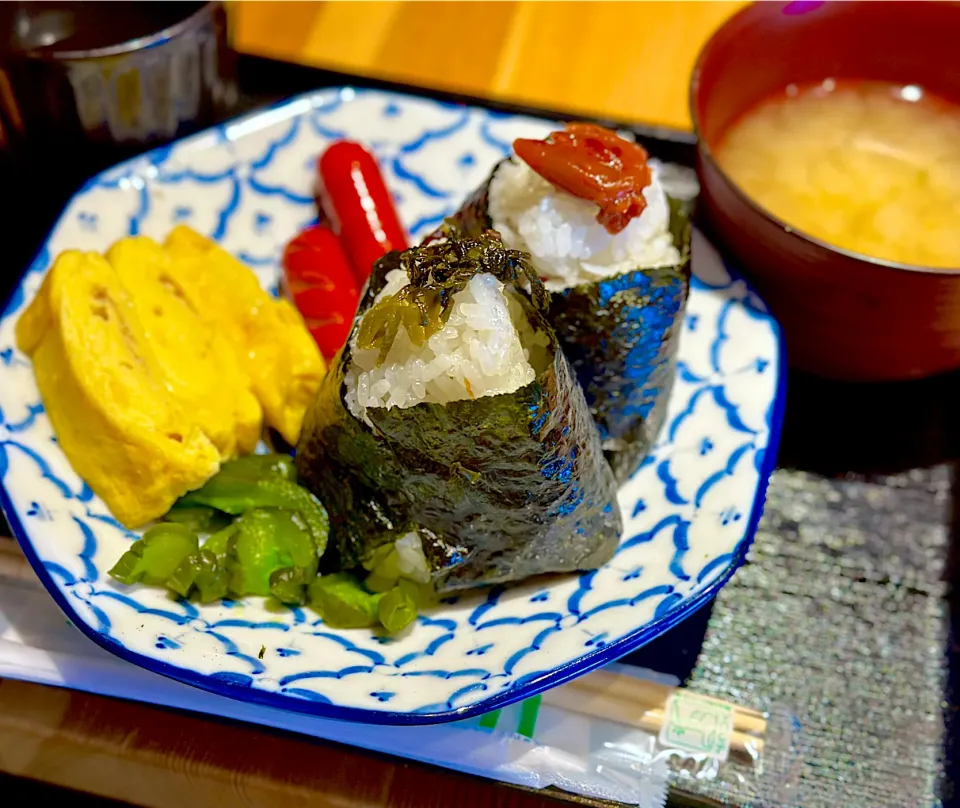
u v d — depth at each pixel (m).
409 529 0.24
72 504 0.24
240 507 0.25
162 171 0.31
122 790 0.24
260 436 0.28
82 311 0.26
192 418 0.26
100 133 0.32
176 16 0.34
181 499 0.25
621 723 0.24
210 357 0.27
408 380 0.22
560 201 0.25
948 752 0.24
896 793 0.23
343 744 0.23
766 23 0.31
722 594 0.26
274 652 0.23
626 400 0.27
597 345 0.26
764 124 0.33
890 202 0.30
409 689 0.22
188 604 0.23
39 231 0.32
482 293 0.22
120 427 0.24
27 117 0.31
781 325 0.30
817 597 0.26
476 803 0.23
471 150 0.34
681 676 0.25
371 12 0.39
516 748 0.23
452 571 0.24
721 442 0.28
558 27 0.39
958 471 0.29
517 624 0.24
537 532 0.24
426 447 0.23
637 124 0.35
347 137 0.34
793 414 0.30
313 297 0.30
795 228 0.28
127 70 0.31
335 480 0.25
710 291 0.30
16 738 0.23
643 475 0.28
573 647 0.23
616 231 0.25
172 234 0.30
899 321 0.27
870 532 0.28
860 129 0.33
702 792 0.23
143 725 0.23
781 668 0.25
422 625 0.25
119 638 0.22
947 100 0.33
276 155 0.33
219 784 0.23
